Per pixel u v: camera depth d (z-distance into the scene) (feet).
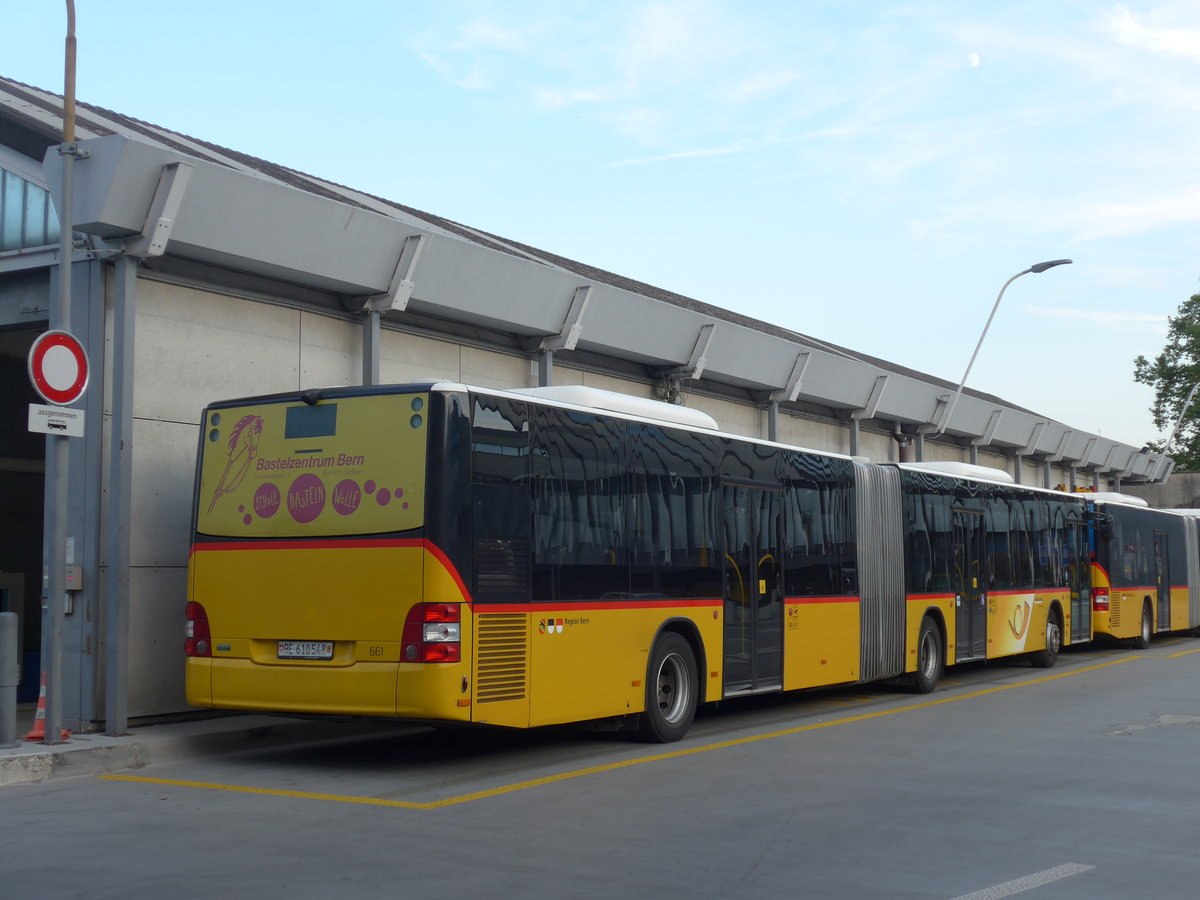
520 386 60.59
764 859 24.36
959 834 26.73
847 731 45.14
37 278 44.70
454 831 27.04
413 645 33.81
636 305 63.36
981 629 67.87
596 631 38.91
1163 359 222.89
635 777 34.55
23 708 50.14
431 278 51.98
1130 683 64.64
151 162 40.81
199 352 45.29
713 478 46.03
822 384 83.10
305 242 46.42
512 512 36.04
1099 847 25.50
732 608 46.37
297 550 35.91
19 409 63.72
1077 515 85.30
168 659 43.42
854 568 55.72
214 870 23.43
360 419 35.58
